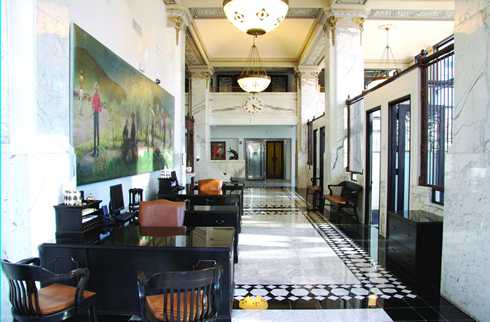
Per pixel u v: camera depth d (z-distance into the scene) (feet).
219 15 30.71
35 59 9.87
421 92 17.11
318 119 39.73
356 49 28.50
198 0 28.48
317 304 11.84
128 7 18.07
